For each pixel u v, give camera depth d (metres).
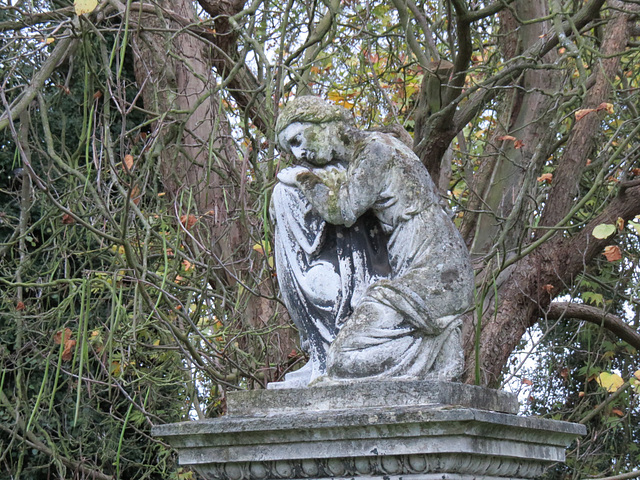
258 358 5.39
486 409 3.03
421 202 3.05
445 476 2.65
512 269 6.52
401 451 2.67
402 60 7.45
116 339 4.93
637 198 6.37
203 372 5.39
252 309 6.08
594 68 6.60
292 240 3.26
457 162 8.21
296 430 2.78
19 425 5.82
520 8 6.58
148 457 7.96
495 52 6.26
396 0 5.51
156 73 6.43
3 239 7.88
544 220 6.62
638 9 6.55
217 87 4.62
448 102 5.64
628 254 6.57
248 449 2.91
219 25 6.19
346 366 2.95
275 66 4.61
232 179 5.44
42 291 6.04
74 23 5.10
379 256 3.18
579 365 8.52
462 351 3.09
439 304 2.98
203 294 4.80
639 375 4.70
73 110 7.91
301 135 3.18
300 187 3.13
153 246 5.62
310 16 5.28
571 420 7.09
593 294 6.52
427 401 2.76
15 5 5.48
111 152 4.25
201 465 3.03
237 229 6.22
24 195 5.57
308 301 3.21
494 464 2.85
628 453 7.79
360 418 2.67
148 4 6.08
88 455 6.54
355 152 3.09
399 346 2.95
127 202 4.02
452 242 3.06
